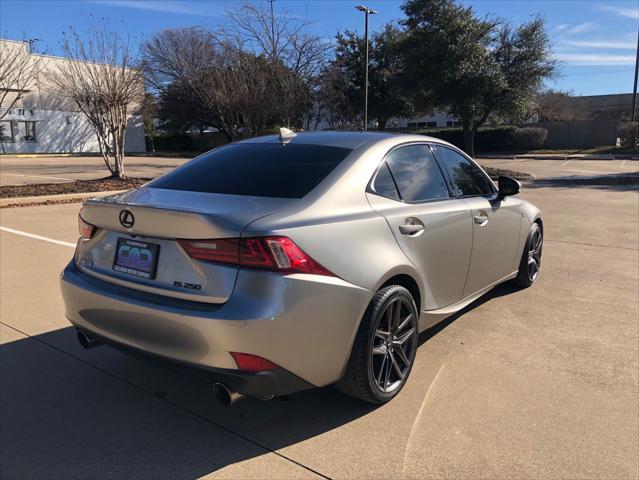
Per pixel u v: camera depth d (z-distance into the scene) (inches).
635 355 155.0
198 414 125.9
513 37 846.5
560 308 195.6
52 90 1307.8
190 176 141.6
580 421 120.7
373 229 124.5
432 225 143.7
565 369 146.3
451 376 142.5
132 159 1278.3
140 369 148.4
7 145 1457.9
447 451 110.3
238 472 104.6
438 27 852.6
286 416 124.5
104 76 595.2
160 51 1397.6
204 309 104.3
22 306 195.8
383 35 1412.4
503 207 187.5
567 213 420.8
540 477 102.1
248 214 109.7
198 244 106.6
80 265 131.9
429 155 161.6
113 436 116.9
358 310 116.0
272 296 102.3
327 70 960.9
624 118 1886.1
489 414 123.9
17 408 127.8
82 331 129.7
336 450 111.3
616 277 235.9
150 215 111.6
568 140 1565.0
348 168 131.2
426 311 144.4
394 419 122.6
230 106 681.0
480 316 187.5
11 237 308.2
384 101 1435.8
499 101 858.1
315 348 109.1
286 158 139.6
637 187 626.8
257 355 102.2
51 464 107.3
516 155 1364.4
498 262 187.0
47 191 506.3
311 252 109.0
